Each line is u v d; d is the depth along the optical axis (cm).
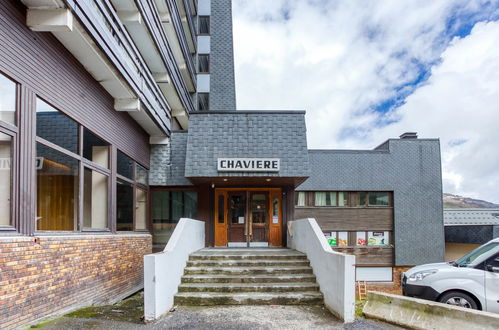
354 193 1991
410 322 570
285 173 1074
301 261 895
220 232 1260
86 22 627
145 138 1243
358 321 610
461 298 675
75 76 734
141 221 1204
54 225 656
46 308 589
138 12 1026
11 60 534
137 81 926
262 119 1116
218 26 2452
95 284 780
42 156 619
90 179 812
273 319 620
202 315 642
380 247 1950
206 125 1109
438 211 1984
